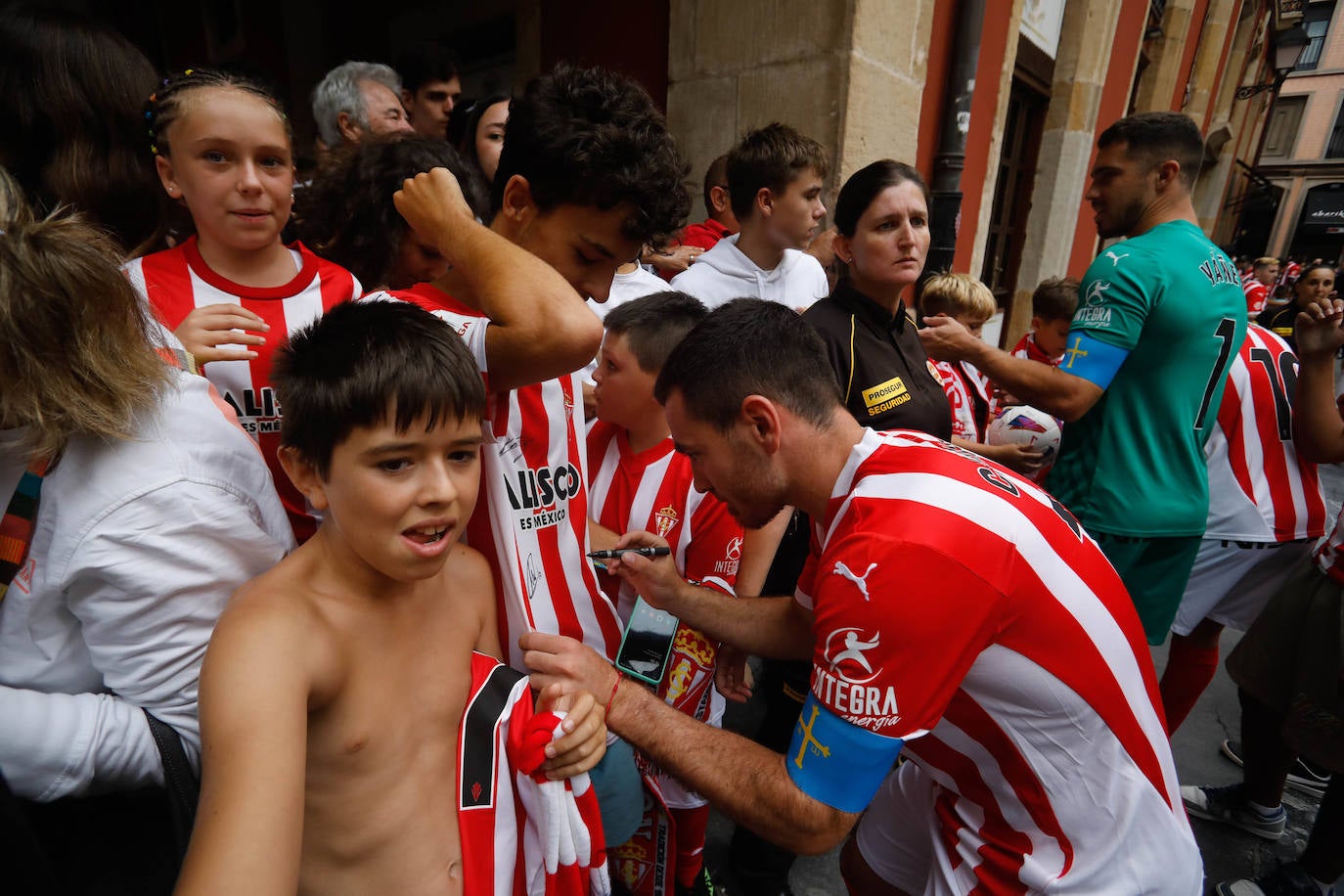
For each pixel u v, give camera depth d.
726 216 2.80
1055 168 5.34
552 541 0.99
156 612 0.67
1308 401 1.76
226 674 0.56
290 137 1.20
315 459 0.64
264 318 1.20
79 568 0.63
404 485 0.62
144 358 0.67
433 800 0.73
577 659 0.87
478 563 0.87
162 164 1.14
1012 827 0.93
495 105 2.38
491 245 0.83
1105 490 1.77
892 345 1.66
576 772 0.75
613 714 0.87
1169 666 2.09
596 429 1.39
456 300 0.93
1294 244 26.95
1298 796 2.03
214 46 5.46
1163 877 0.90
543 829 0.76
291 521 1.20
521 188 0.90
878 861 1.24
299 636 0.61
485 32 4.14
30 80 1.08
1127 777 0.87
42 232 0.59
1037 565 0.80
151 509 0.64
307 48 4.81
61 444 0.62
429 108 2.90
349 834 0.67
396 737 0.70
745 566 1.33
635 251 0.95
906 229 1.57
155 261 1.19
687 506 1.30
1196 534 1.76
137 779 0.69
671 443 1.29
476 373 0.68
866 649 0.76
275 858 0.50
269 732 0.54
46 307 0.57
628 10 3.29
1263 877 1.59
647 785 1.23
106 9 6.11
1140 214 1.83
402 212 0.95
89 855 0.72
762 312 0.90
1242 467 1.89
